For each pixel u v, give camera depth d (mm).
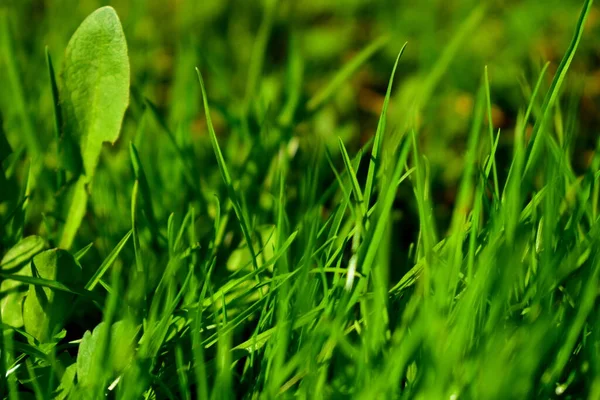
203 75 661
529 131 574
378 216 427
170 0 754
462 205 427
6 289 448
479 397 405
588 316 427
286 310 430
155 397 430
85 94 462
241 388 439
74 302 445
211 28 743
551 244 431
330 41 710
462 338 408
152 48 682
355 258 424
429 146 592
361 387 413
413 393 413
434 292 431
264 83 611
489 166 441
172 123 565
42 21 693
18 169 534
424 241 427
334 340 421
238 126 545
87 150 466
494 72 629
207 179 550
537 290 423
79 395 416
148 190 476
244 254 472
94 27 457
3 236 465
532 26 675
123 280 482
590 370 418
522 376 406
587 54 647
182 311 437
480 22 714
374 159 440
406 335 424
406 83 629
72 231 473
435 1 755
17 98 520
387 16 750
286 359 433
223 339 420
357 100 646
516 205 421
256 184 512
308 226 471
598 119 599
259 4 769
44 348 431
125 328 424
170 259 445
